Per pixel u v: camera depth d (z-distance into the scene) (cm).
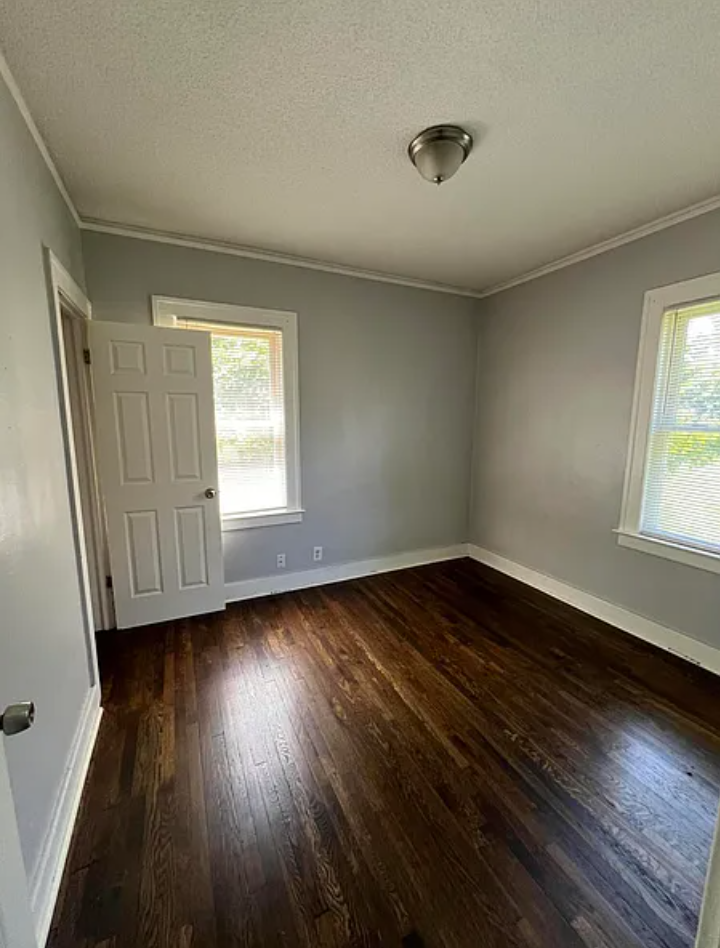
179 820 150
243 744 185
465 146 179
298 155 190
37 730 131
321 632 282
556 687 225
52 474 166
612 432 288
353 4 119
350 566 375
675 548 253
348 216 249
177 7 120
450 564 411
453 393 402
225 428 313
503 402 380
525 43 131
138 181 211
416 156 182
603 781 167
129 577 281
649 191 220
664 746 185
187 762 175
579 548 317
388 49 134
